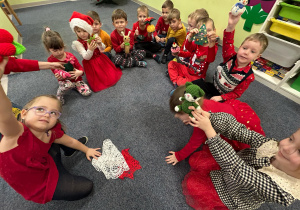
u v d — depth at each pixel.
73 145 1.04
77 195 0.91
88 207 0.94
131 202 0.96
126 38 1.71
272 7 1.57
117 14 1.69
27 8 3.40
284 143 0.55
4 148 0.63
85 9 3.32
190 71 1.68
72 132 1.28
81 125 1.33
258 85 1.77
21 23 2.75
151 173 1.08
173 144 1.23
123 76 1.81
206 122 0.68
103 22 2.78
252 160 0.70
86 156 1.14
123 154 1.17
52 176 0.83
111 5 3.47
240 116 1.05
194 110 0.70
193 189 0.93
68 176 0.93
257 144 0.74
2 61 0.46
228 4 2.05
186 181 1.01
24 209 0.93
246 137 0.77
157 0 3.08
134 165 1.11
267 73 1.78
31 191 0.77
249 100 1.60
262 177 0.59
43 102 0.73
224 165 0.67
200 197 0.91
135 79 1.78
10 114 0.51
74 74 1.38
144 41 2.18
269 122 1.41
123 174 1.07
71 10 3.28
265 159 0.63
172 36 1.99
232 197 0.80
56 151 0.96
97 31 1.78
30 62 1.16
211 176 0.94
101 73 1.62
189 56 1.69
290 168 0.55
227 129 0.81
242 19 1.97
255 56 1.11
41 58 2.02
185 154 1.00
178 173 1.08
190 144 0.93
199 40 1.39
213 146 0.67
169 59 2.07
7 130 0.55
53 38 1.19
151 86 1.71
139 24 2.07
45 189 0.81
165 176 1.07
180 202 0.96
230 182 0.78
